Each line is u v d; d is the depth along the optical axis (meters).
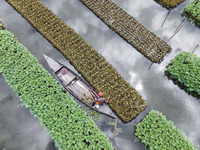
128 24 27.94
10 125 20.48
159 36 27.50
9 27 27.83
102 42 26.89
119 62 25.16
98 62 24.20
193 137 19.94
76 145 17.91
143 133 18.97
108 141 18.64
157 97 22.48
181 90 23.14
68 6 30.69
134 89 22.36
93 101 20.66
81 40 26.12
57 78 21.97
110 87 22.17
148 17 29.67
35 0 30.05
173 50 26.02
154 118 19.80
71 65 24.42
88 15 29.62
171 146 18.20
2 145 19.33
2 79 22.94
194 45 26.80
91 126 19.31
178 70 23.08
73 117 19.56
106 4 30.11
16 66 22.77
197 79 21.95
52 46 26.06
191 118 21.14
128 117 20.36
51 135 18.73
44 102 20.33
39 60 24.75
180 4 30.88
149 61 25.22
